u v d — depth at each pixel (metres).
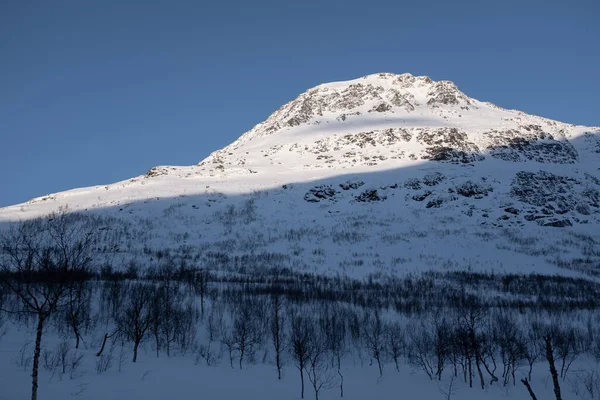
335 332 54.31
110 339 48.06
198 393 34.72
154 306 50.22
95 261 80.19
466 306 63.44
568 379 44.94
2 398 28.08
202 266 89.12
